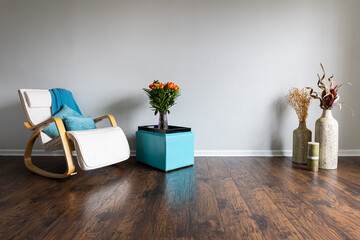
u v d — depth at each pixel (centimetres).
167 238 120
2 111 305
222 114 302
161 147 239
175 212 149
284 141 304
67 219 139
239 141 304
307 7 293
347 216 144
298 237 122
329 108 247
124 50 299
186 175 225
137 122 305
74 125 226
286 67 297
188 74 299
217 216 144
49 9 298
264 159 287
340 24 293
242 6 294
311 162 236
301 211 150
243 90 300
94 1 297
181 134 247
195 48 297
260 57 297
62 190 186
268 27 295
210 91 301
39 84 304
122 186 195
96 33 299
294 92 284
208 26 296
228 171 238
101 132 221
